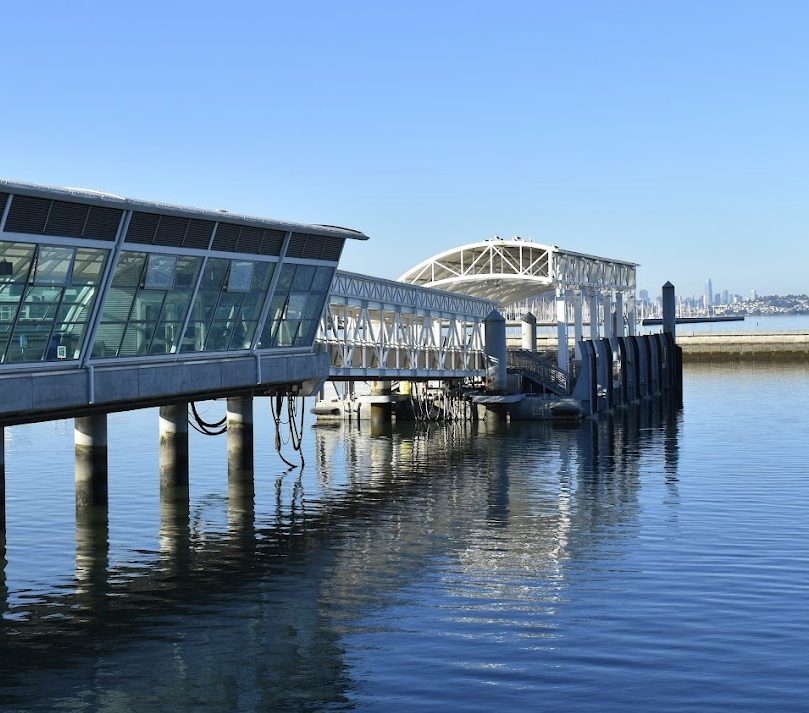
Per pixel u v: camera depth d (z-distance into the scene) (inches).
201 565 1314.0
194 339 1585.9
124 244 1366.9
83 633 1044.5
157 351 1509.6
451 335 3021.7
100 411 1475.1
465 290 3612.2
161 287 1470.2
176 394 1565.0
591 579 1224.2
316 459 2289.6
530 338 3641.7
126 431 2851.9
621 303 4067.4
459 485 1919.3
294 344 1881.2
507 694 878.4
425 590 1191.6
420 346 2716.5
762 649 972.6
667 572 1248.2
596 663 945.5
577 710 843.4
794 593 1149.7
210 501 1753.2
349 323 2842.0
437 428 2930.6
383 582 1229.1
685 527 1498.5
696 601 1125.7
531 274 3356.3
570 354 3612.2
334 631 1045.8
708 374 5310.0
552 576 1242.0
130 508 1680.6
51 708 858.8
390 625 1062.4
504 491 1845.5
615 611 1095.6
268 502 1748.3
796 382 4566.9
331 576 1258.0
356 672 933.2
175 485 1804.9
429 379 3019.2
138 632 1046.4
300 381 1952.5
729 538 1419.8
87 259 1323.8
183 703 868.0
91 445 1608.0
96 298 1360.7
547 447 2460.6
